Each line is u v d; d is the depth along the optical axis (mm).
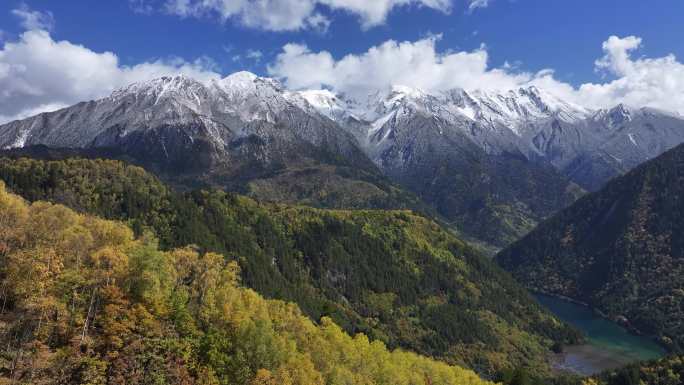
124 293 123375
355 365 153000
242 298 151000
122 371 111938
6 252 124625
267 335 132750
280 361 132500
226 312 136875
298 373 130875
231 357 127375
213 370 123625
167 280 134000
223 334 132250
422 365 179500
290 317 157875
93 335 114938
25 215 141625
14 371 101750
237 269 167625
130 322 117062
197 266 151250
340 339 157250
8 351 105750
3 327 108938
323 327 168250
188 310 135000
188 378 119312
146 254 130875
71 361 107438
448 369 185000
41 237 133500
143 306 122438
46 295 114562
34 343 106875
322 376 139000
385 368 156250
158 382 114000
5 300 114312
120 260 125312
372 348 169375
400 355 176625
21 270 116875
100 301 121375
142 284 125812
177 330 126562
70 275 118000
